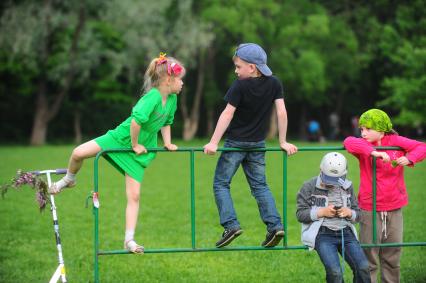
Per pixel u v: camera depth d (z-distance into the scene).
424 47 100.69
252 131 19.83
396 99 97.56
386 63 122.94
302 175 53.41
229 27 116.56
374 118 20.06
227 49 129.62
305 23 121.94
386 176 20.11
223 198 19.84
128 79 120.56
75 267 26.03
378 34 121.12
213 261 26.94
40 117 109.19
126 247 19.12
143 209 38.44
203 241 30.39
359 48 128.62
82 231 32.41
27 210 37.72
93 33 111.88
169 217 36.06
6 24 96.94
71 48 102.69
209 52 129.75
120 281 24.23
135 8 102.88
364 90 136.75
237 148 19.66
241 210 37.62
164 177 53.12
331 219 18.98
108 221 34.88
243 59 19.62
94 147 19.34
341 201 19.05
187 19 112.94
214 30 120.38
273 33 118.19
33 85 121.19
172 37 111.56
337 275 18.14
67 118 129.38
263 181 20.28
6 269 25.66
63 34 106.88
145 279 24.50
